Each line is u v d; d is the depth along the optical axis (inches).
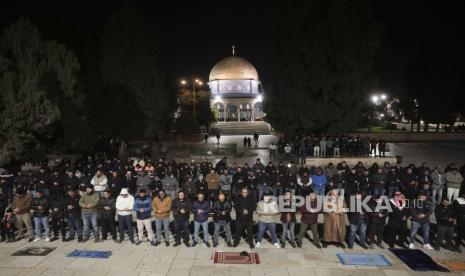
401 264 394.0
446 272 374.3
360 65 981.8
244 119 2812.5
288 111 1043.3
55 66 798.5
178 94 2022.6
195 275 369.4
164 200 448.8
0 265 391.5
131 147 1267.2
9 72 644.1
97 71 1208.2
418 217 430.3
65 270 379.9
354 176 608.1
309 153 968.3
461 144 1465.3
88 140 828.0
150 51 1204.5
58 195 479.8
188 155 1080.2
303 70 1003.3
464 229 420.8
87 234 459.5
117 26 1141.1
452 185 590.2
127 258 409.1
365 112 1096.8
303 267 387.2
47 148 770.2
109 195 460.1
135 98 1153.4
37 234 460.4
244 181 586.6
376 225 434.9
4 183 585.6
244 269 382.3
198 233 448.8
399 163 940.6
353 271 378.3
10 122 620.7
